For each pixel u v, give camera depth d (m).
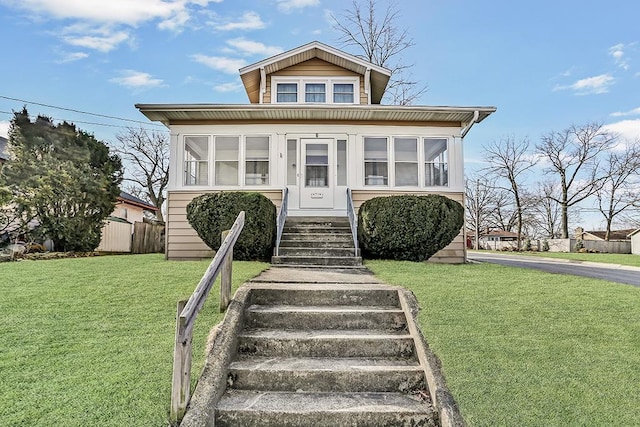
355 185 10.77
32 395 2.99
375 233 8.67
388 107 10.14
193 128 10.76
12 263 8.05
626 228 41.19
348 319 4.52
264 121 10.89
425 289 5.45
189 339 3.01
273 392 3.46
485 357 3.62
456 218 8.97
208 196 8.74
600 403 3.01
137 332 4.16
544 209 42.31
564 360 3.59
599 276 9.20
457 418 2.87
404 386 3.52
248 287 5.12
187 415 2.85
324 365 3.71
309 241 9.14
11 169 11.05
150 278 6.27
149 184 30.41
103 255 11.88
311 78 13.12
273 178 10.77
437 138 10.96
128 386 3.15
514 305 4.93
